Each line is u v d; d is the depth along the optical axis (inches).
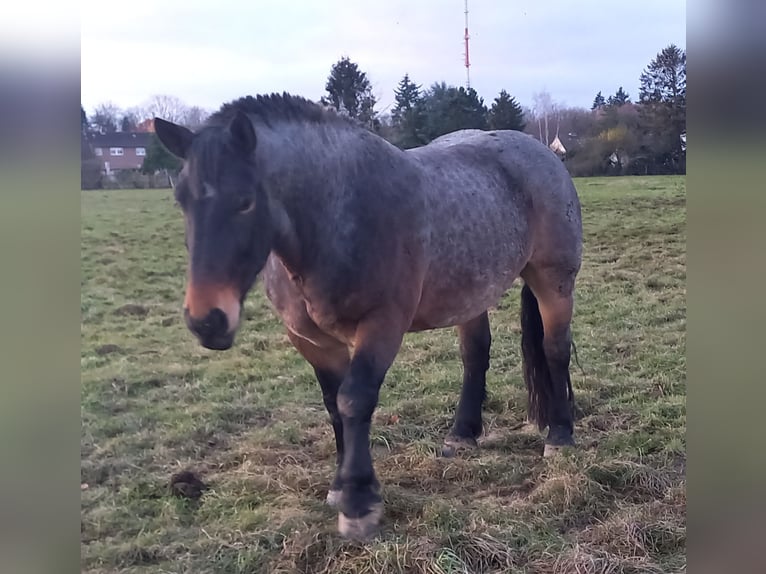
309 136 101.5
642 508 117.6
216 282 84.7
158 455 145.4
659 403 167.8
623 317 242.1
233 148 87.4
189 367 204.1
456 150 133.3
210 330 84.0
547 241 141.9
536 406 151.0
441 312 121.6
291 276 105.4
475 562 102.7
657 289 270.8
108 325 247.8
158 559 106.4
